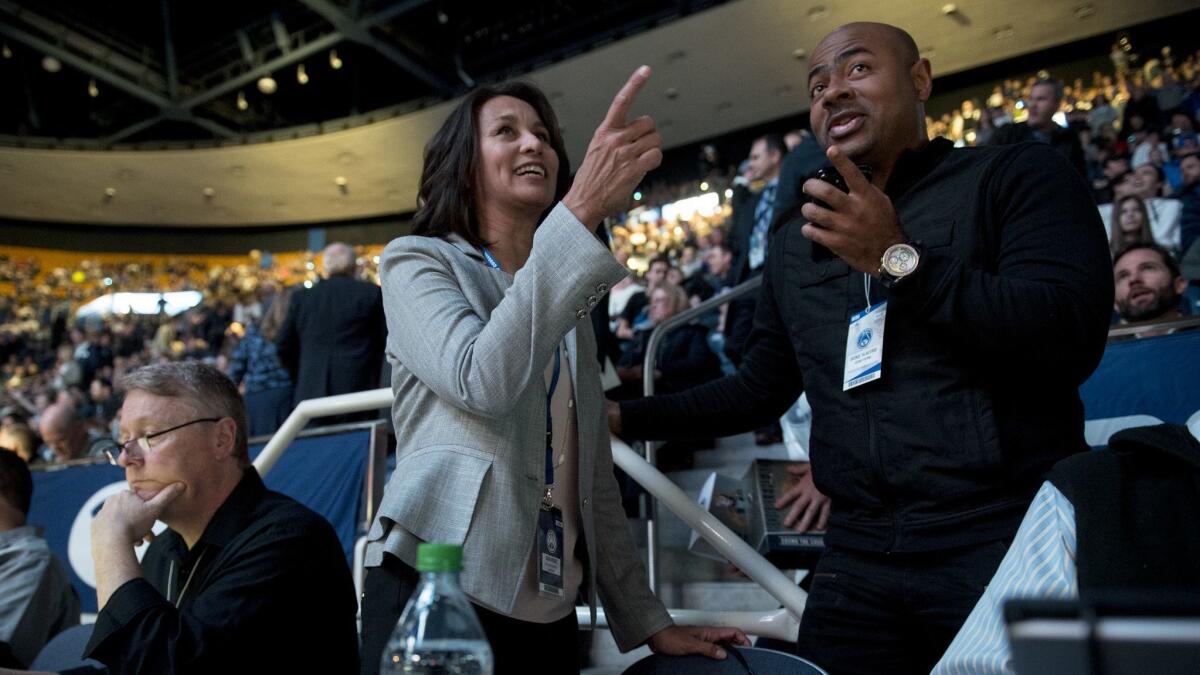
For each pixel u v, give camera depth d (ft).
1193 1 28.66
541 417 4.01
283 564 4.65
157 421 5.02
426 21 33.17
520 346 3.47
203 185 43.52
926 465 4.14
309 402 7.45
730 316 13.75
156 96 36.11
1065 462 3.17
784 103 34.86
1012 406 4.16
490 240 4.48
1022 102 30.68
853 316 4.56
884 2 28.48
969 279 3.91
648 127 3.60
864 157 4.84
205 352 40.19
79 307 47.42
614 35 30.99
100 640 4.19
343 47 35.70
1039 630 1.27
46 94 39.01
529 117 4.57
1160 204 20.44
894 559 4.24
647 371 10.41
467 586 3.59
